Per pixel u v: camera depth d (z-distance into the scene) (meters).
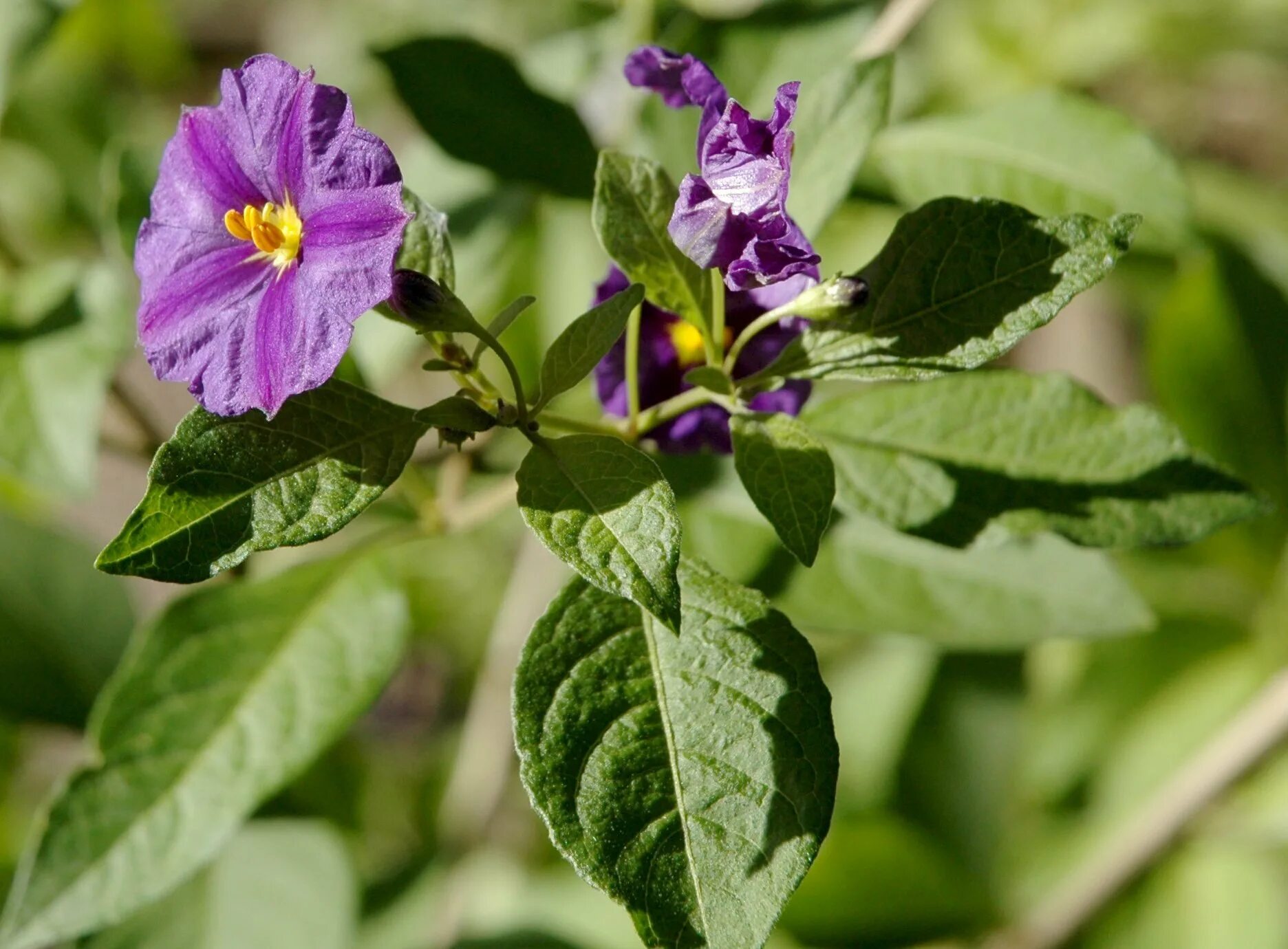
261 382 0.24
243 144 0.25
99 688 0.33
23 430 0.30
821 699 0.25
